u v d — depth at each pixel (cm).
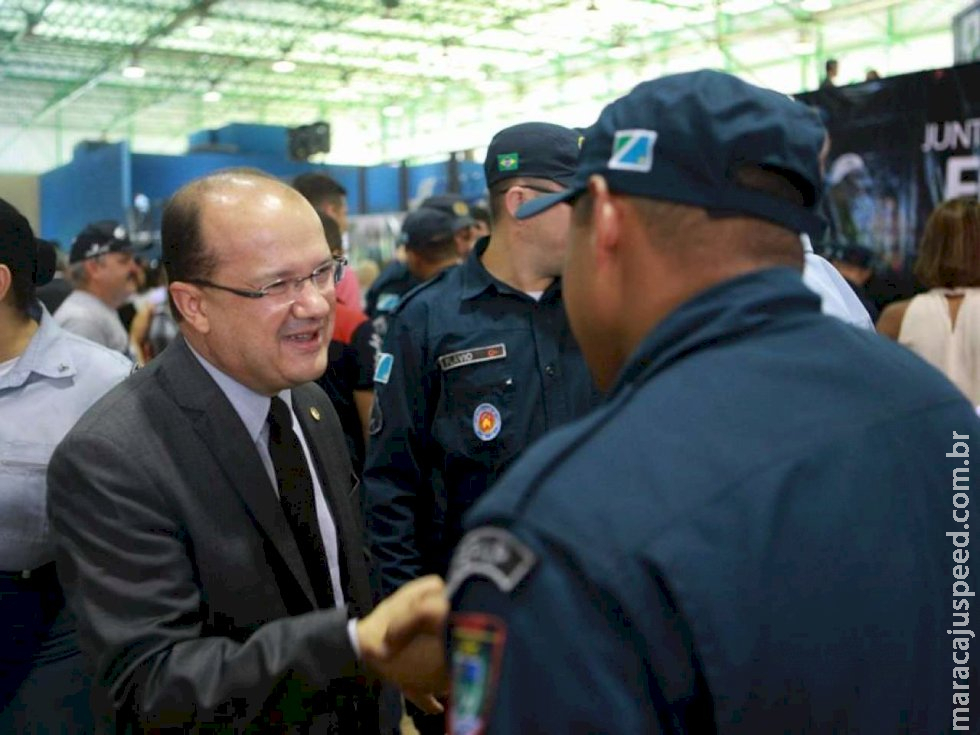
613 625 52
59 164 1984
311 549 117
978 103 411
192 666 93
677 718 54
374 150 2097
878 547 58
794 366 63
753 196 64
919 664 60
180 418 108
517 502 56
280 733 100
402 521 176
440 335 174
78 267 333
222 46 1445
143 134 2136
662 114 65
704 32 1299
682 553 53
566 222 165
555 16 1259
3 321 145
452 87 1722
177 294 112
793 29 1217
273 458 116
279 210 110
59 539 104
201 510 106
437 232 337
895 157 437
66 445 105
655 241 66
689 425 58
